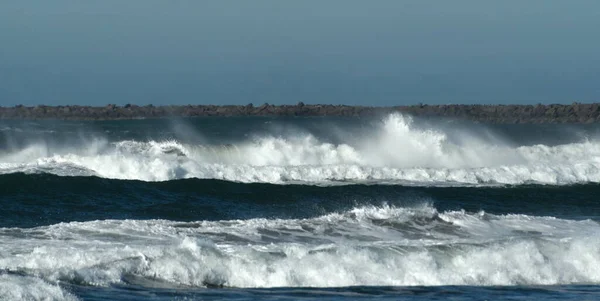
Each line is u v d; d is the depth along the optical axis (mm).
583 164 133250
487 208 102438
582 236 71375
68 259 57469
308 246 62812
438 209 100000
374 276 59406
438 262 62500
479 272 61656
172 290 54656
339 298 54094
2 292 48531
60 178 102312
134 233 67250
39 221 82375
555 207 104312
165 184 104000
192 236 67250
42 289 49938
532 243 66188
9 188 96875
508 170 128125
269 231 70312
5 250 60250
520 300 55219
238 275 57875
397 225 74000
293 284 57938
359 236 70125
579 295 57406
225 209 92625
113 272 56312
